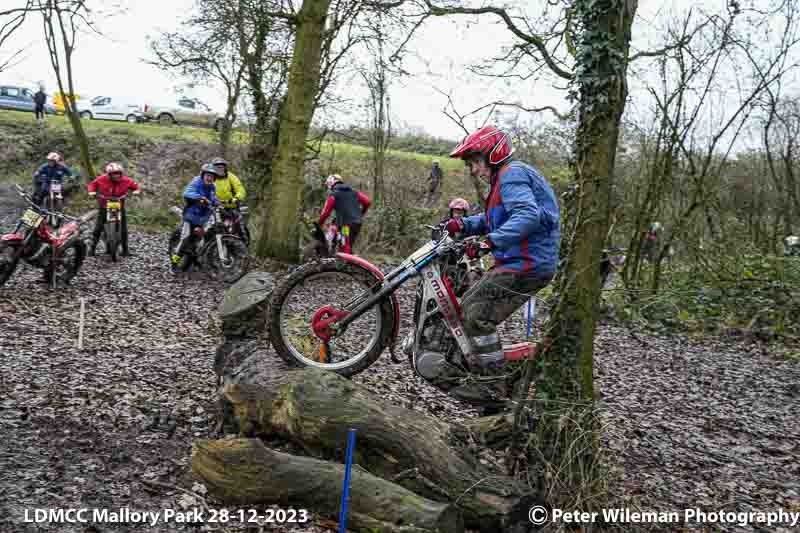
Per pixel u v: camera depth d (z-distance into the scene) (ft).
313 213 60.34
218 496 12.28
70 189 66.33
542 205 13.30
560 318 12.89
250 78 55.67
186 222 36.19
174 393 17.69
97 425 15.20
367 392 13.17
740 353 32.17
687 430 20.17
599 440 13.04
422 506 11.25
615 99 12.81
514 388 13.91
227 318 16.28
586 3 12.80
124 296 30.48
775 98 38.70
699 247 40.91
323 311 14.02
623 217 43.01
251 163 57.82
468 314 13.44
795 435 20.59
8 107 97.14
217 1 43.91
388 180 75.15
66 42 52.60
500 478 12.23
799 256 40.06
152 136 78.74
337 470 11.95
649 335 34.58
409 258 13.70
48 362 19.38
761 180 46.01
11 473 12.60
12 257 28.60
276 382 13.60
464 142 13.53
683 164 41.70
